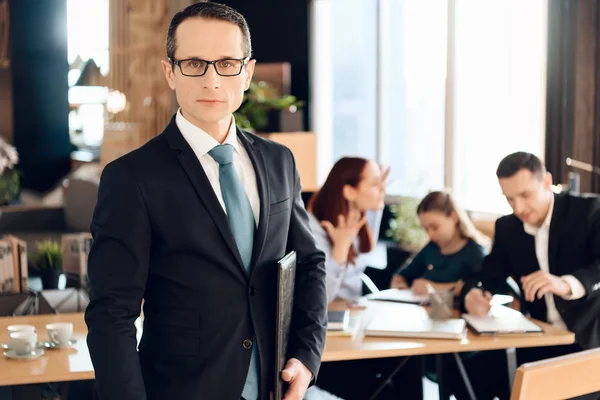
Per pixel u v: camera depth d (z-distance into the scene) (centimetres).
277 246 198
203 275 186
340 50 773
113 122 912
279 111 709
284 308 193
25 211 745
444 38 649
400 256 572
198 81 184
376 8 722
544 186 332
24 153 888
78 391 322
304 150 703
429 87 672
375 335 305
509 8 578
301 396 196
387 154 725
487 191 613
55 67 894
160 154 189
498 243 354
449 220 408
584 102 488
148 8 882
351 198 370
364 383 357
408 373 345
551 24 501
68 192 745
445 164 641
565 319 323
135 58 891
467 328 319
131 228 182
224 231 187
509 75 582
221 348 188
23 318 326
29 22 880
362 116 751
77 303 406
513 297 366
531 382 165
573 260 330
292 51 792
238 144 203
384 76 721
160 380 188
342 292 384
